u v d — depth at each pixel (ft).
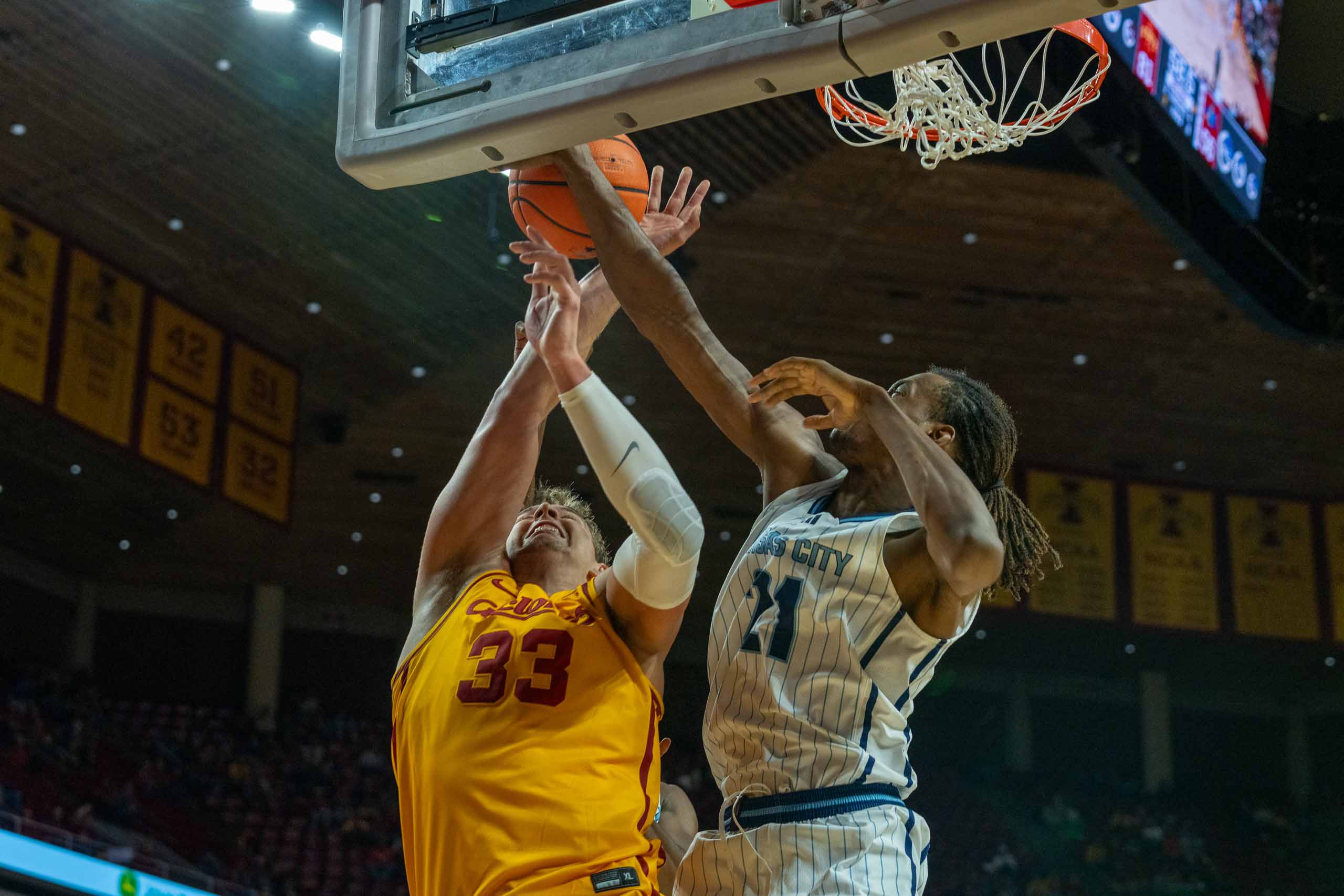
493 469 7.88
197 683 67.36
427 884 6.81
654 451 6.81
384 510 64.80
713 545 70.13
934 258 51.21
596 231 7.93
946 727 77.92
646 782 6.89
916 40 6.51
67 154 42.70
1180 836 73.46
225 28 38.24
